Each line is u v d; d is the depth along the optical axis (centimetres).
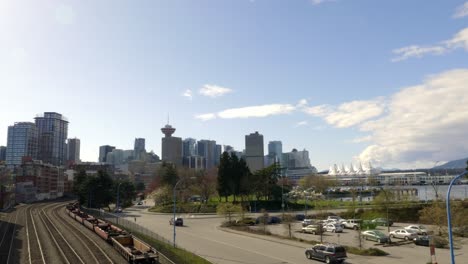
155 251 4044
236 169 12925
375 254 4653
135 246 4831
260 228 7269
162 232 7075
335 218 8681
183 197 13712
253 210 12206
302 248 5150
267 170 13538
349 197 19812
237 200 13650
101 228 6419
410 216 8919
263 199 13800
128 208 14450
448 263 4169
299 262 4206
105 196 12812
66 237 6012
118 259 4250
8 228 7181
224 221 8769
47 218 9438
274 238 6128
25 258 4344
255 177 13338
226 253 4747
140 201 17450
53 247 5047
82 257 4359
